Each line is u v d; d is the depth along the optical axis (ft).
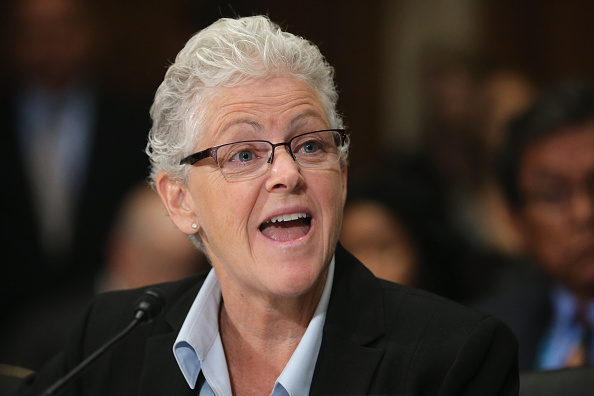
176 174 20.42
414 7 64.95
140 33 64.75
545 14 65.21
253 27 19.74
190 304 22.00
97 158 48.37
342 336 19.94
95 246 47.83
